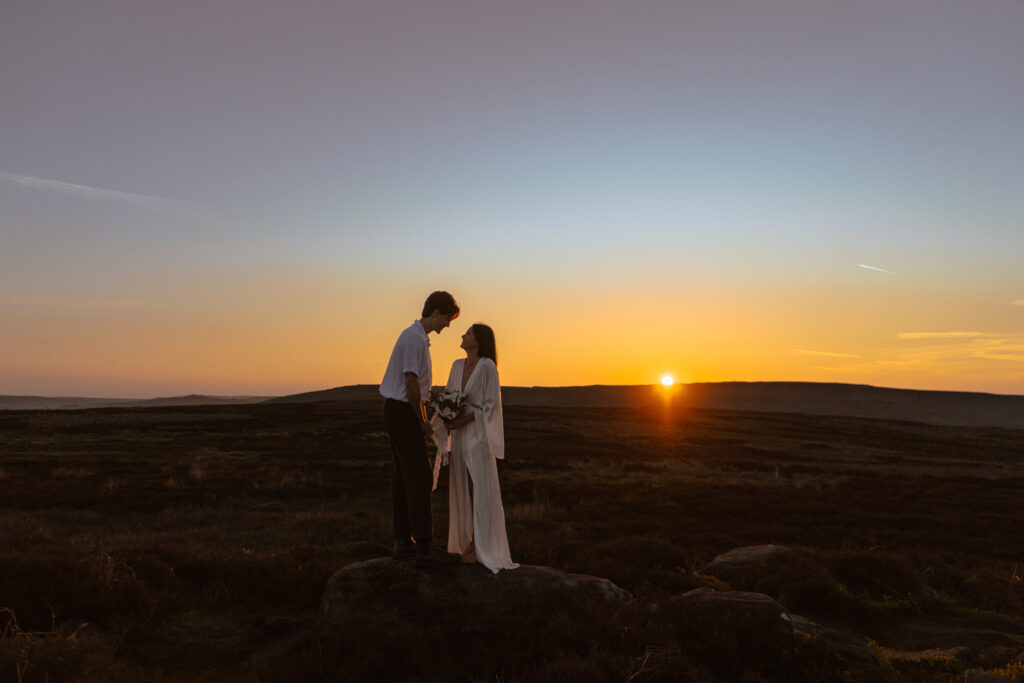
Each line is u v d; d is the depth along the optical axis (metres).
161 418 59.66
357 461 35.22
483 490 6.22
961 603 10.16
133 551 9.74
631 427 66.12
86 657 5.52
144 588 7.84
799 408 137.38
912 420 128.88
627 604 6.24
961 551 16.02
